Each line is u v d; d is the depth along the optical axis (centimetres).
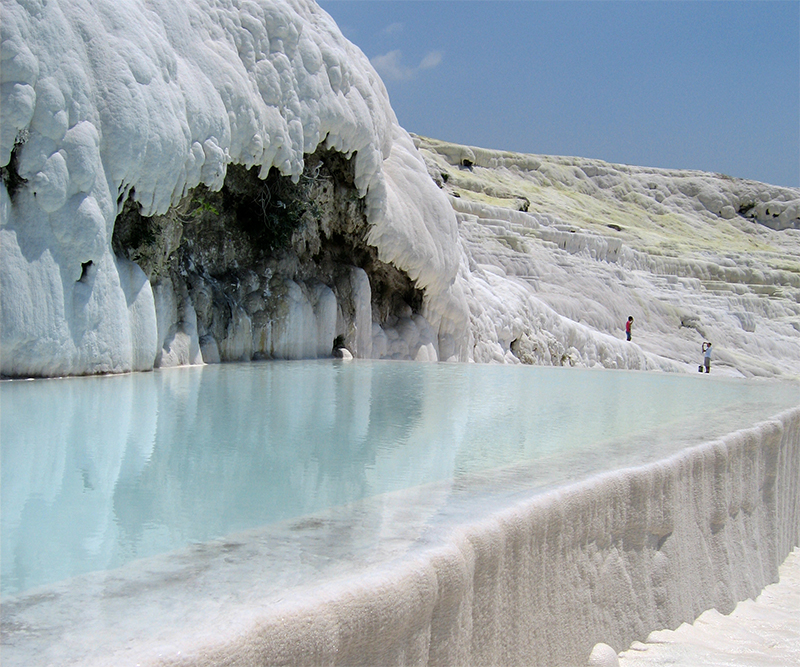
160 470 296
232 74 712
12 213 502
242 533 214
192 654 137
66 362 532
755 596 429
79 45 547
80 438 349
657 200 4981
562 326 1781
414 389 631
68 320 532
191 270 773
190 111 646
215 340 773
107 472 289
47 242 517
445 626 199
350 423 431
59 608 157
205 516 232
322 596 164
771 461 478
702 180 5125
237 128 715
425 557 193
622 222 4319
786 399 650
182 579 176
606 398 631
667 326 2773
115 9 591
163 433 372
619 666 289
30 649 137
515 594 238
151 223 674
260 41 765
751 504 446
